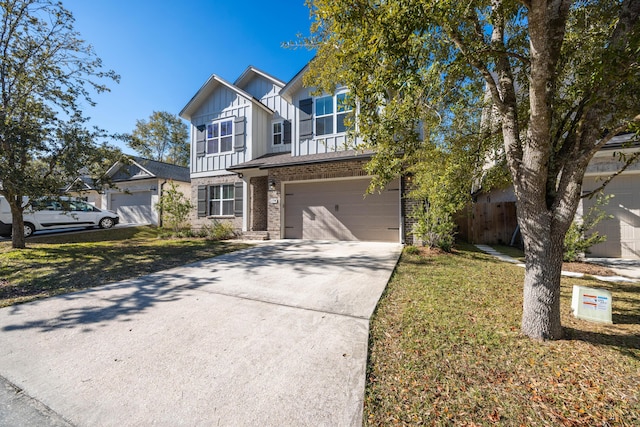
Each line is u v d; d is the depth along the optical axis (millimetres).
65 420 2018
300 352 2871
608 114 2643
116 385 2391
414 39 2455
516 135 3086
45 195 9031
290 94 11797
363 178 10125
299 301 4340
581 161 2707
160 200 13211
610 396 2104
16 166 8328
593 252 7773
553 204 2936
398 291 4641
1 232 12062
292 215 11281
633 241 7461
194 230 13844
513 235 10117
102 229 14664
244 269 6398
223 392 2287
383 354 2781
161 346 3033
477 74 3779
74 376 2521
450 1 2295
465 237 11273
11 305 4297
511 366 2512
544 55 2352
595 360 2566
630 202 7520
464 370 2475
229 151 13242
